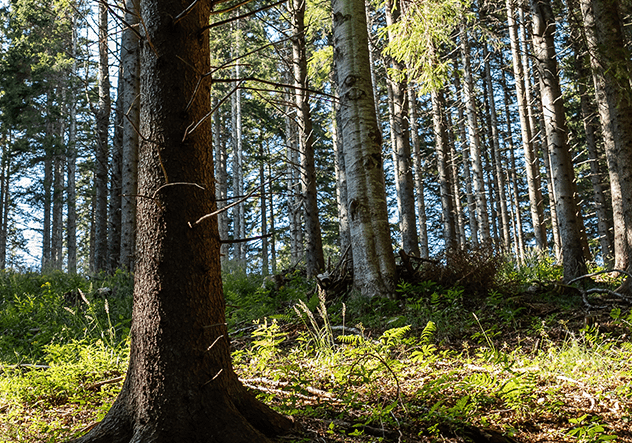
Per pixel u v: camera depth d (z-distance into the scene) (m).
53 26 25.38
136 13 2.92
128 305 8.46
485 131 27.62
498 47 15.75
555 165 11.45
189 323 2.78
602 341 5.34
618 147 8.27
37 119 25.28
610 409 3.52
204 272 2.87
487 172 28.45
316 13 16.28
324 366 4.86
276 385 4.34
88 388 4.60
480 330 6.38
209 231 2.93
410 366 4.93
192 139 2.91
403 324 6.60
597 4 8.51
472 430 3.12
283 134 28.09
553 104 11.56
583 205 29.22
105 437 2.75
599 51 8.45
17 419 3.85
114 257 13.70
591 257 16.91
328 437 3.10
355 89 8.40
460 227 24.81
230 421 2.79
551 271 11.87
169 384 2.73
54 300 8.70
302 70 11.81
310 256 11.47
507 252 15.41
